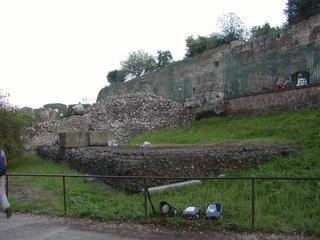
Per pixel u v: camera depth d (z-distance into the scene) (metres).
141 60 78.00
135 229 8.73
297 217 8.96
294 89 22.92
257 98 25.36
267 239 7.86
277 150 15.12
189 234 8.31
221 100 28.16
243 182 12.23
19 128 20.31
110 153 14.94
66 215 9.95
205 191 11.61
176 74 43.47
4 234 8.48
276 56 31.19
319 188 10.80
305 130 18.48
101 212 9.84
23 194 12.41
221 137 21.69
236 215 9.22
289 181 11.72
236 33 52.06
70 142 19.91
